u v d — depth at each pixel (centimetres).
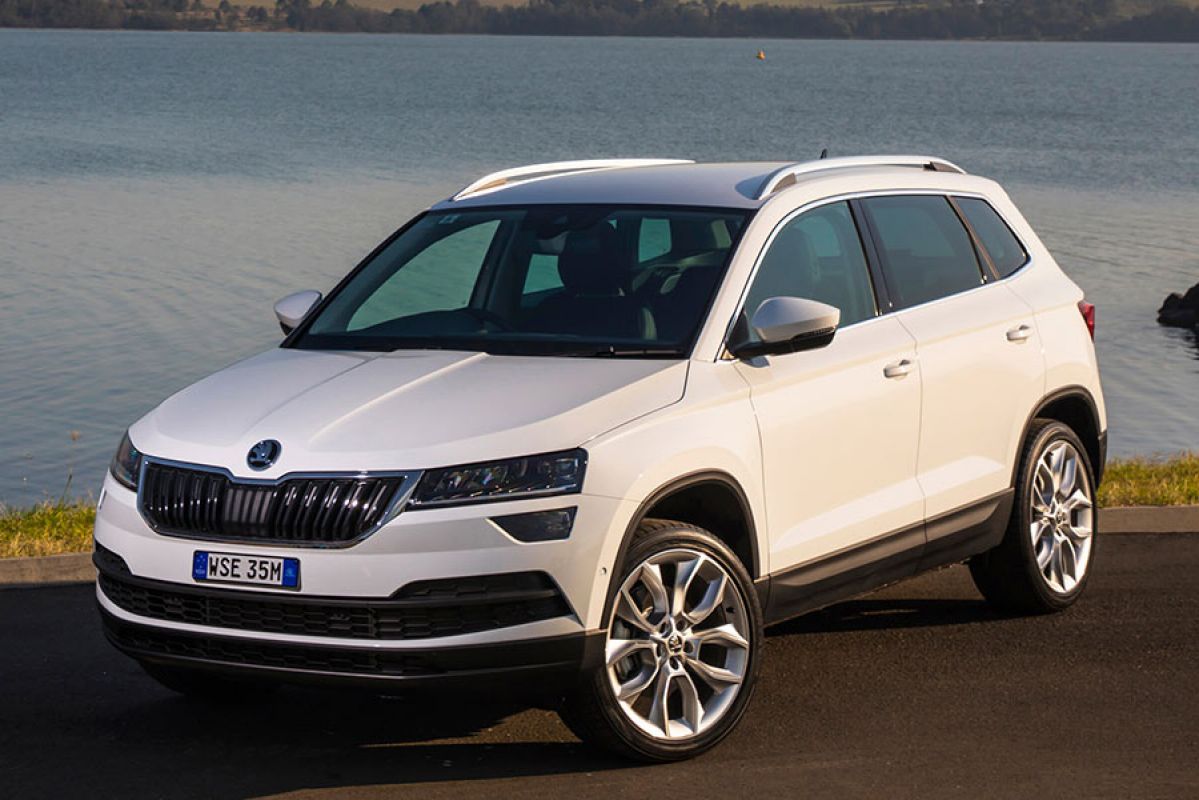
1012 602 841
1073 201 7256
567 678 584
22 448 2661
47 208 6359
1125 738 651
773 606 668
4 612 867
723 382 645
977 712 686
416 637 567
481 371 636
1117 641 797
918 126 13488
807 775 605
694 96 19550
